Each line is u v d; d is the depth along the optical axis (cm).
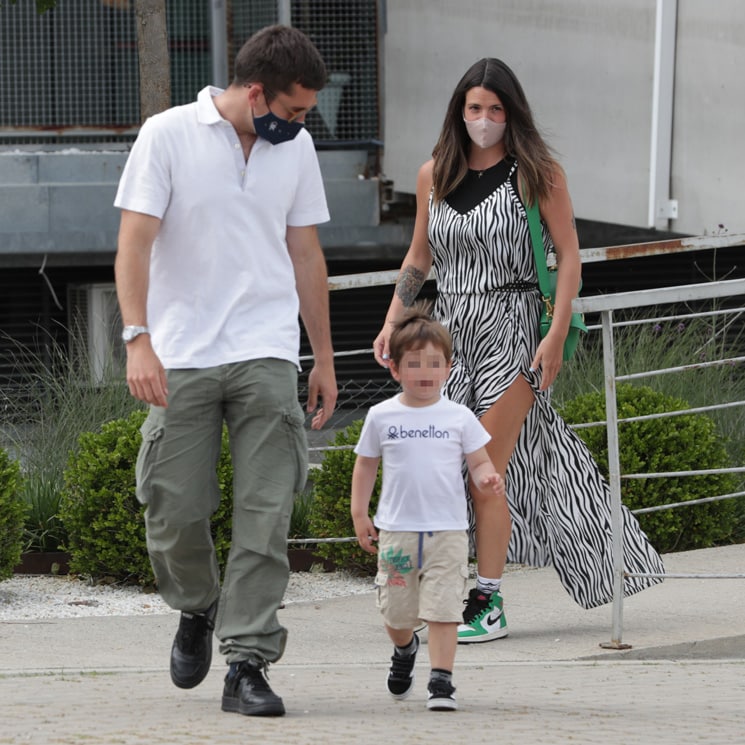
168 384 1327
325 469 2325
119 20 4216
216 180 1326
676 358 2812
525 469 1852
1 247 3991
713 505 2519
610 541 1842
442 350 1434
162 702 1426
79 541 2261
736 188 3422
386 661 1738
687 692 1543
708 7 3450
